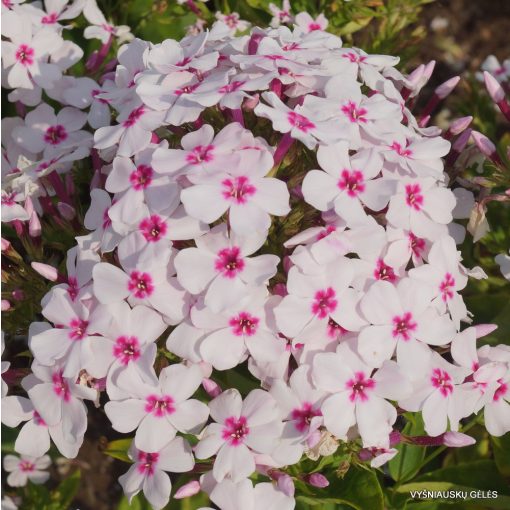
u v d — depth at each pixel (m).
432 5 0.72
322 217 0.40
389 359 0.39
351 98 0.41
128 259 0.39
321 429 0.40
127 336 0.39
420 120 0.48
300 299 0.39
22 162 0.46
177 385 0.39
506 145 0.58
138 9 0.55
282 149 0.40
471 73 0.64
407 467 0.47
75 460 0.56
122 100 0.43
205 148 0.39
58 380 0.41
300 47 0.43
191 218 0.39
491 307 0.50
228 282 0.38
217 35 0.44
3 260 0.47
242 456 0.39
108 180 0.40
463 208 0.45
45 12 0.50
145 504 0.47
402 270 0.41
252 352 0.39
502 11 0.72
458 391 0.41
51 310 0.40
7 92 0.54
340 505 0.45
